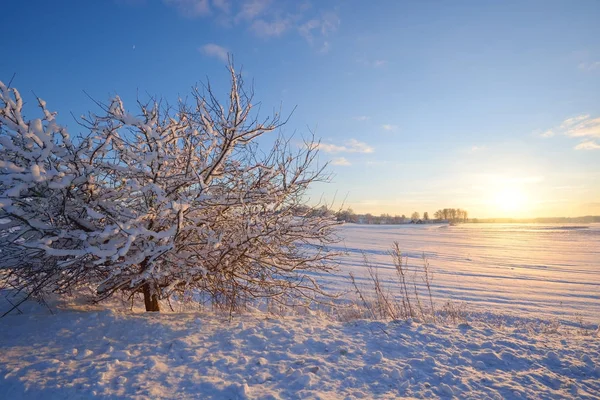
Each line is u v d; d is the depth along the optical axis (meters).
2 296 6.45
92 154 4.91
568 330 7.80
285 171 6.09
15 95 4.45
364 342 4.66
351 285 14.70
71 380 3.42
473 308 11.60
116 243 4.90
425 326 5.40
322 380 3.58
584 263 24.39
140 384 3.40
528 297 13.70
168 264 5.49
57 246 5.19
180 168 5.90
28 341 4.36
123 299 7.23
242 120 5.27
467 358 4.21
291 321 5.68
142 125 4.77
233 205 5.66
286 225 6.18
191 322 5.34
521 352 4.38
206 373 3.67
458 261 24.94
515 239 51.03
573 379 3.72
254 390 3.34
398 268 8.20
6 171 4.35
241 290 6.34
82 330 4.72
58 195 5.02
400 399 3.27
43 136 4.39
